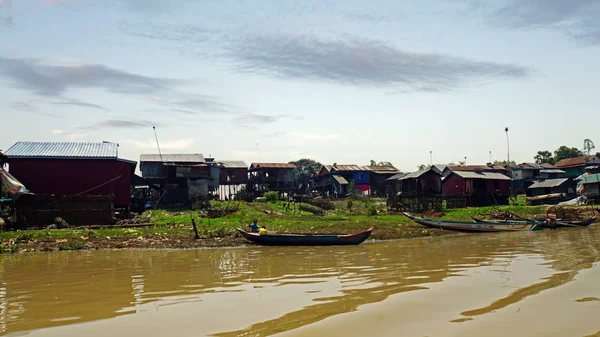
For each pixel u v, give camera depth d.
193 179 51.12
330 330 8.68
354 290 12.11
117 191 35.56
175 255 20.33
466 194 53.41
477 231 31.83
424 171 56.47
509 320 9.23
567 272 14.34
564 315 9.55
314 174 86.81
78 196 29.33
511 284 12.63
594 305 10.27
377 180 70.81
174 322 9.34
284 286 12.80
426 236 29.22
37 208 27.97
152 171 50.38
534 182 67.19
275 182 66.88
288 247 23.33
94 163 35.25
